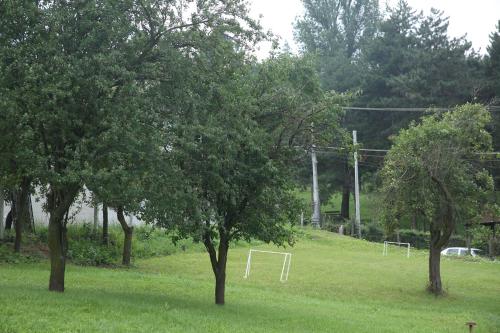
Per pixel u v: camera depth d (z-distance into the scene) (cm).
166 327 1112
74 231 2938
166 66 1359
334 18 6450
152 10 1333
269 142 1498
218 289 1592
